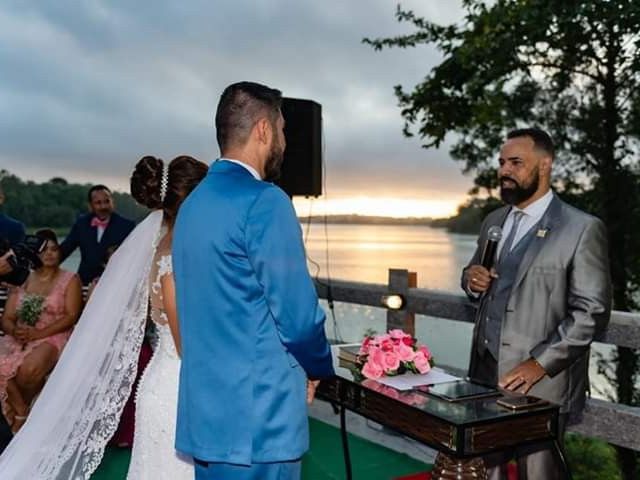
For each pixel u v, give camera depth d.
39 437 2.44
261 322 1.79
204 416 1.80
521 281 2.58
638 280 7.11
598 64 6.90
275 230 1.74
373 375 2.55
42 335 4.29
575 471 6.84
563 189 7.51
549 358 2.41
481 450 2.07
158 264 2.24
